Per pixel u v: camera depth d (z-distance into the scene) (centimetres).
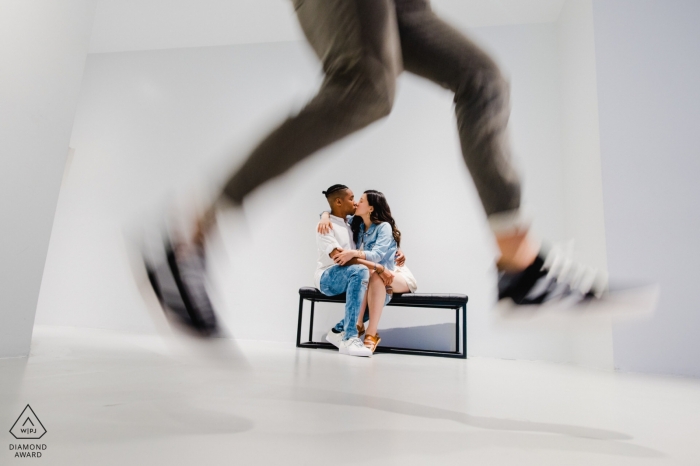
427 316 277
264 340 289
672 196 199
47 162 140
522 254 274
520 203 280
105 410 66
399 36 240
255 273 295
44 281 322
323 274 230
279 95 331
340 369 139
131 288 307
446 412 77
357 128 229
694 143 200
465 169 290
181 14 325
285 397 83
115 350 166
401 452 52
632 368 192
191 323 260
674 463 53
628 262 201
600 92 216
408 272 256
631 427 73
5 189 124
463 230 286
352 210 262
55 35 143
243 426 60
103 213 329
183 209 312
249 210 293
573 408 90
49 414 62
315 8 210
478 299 277
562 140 282
